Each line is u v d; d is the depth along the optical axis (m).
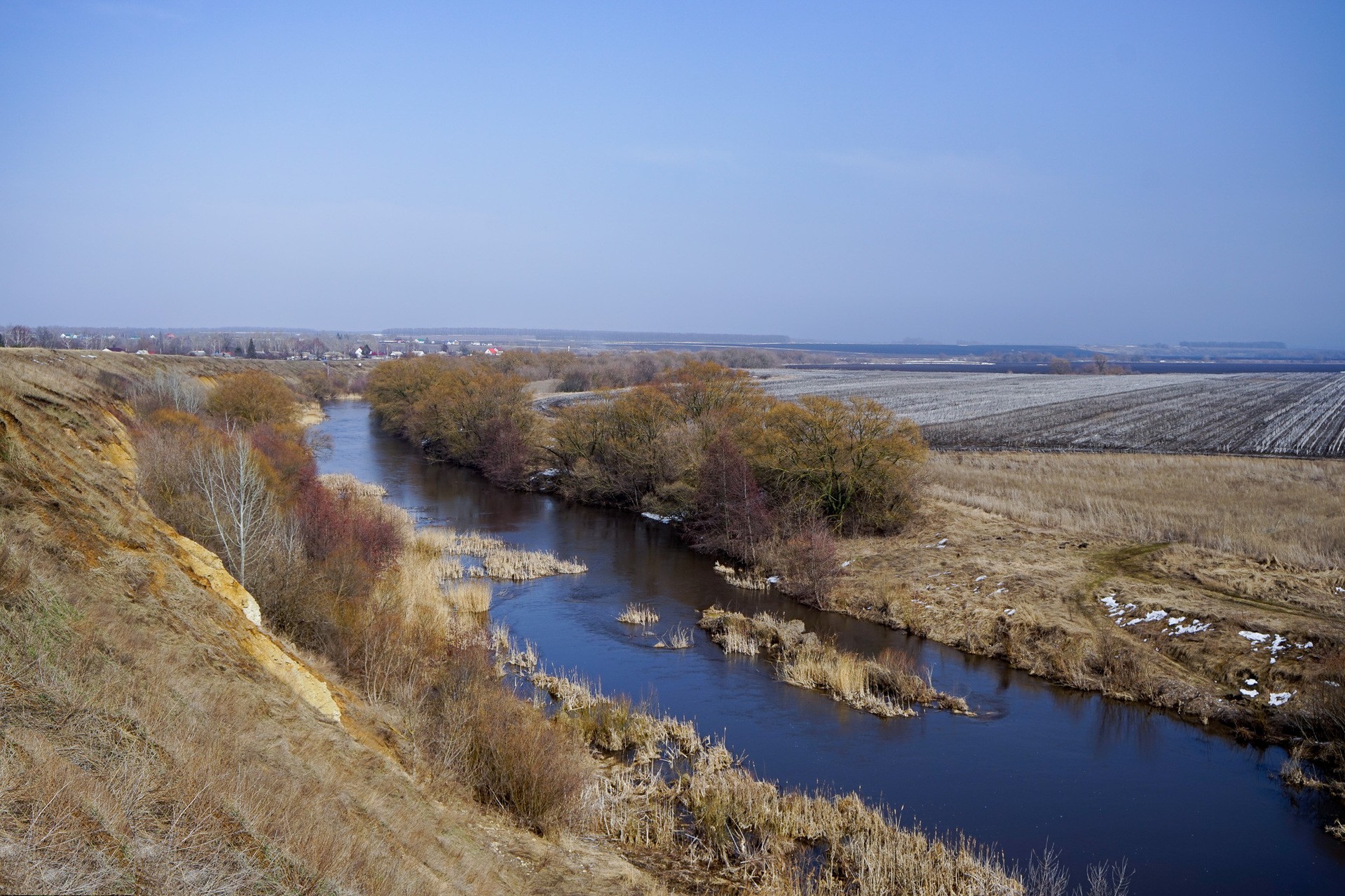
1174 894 18.47
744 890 18.11
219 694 15.79
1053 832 21.06
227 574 23.06
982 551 42.72
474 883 14.95
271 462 42.41
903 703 29.23
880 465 49.91
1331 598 32.22
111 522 19.66
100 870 9.30
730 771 23.36
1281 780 23.67
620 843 19.91
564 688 28.78
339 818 14.07
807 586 41.16
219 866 10.77
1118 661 30.67
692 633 36.41
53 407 25.66
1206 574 35.91
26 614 13.83
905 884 18.25
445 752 20.34
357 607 28.47
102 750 11.77
